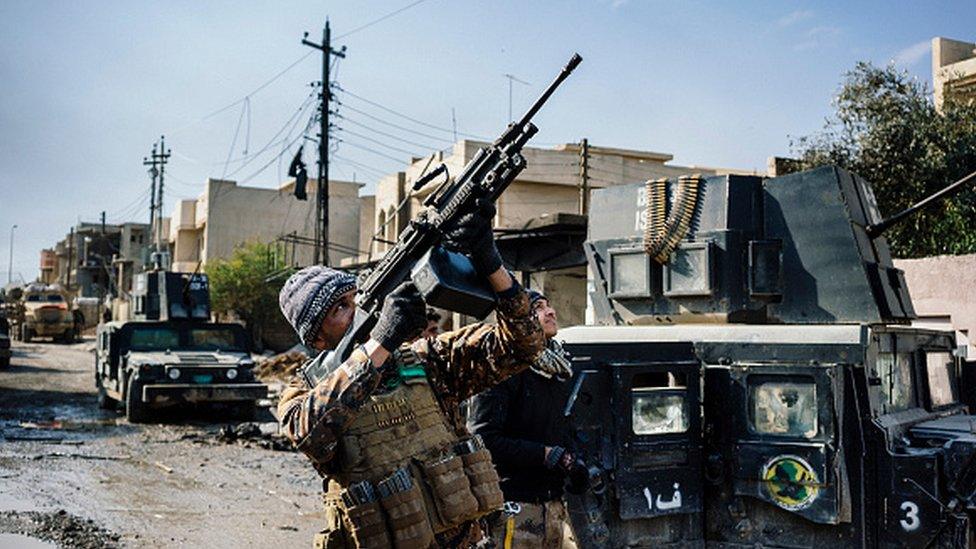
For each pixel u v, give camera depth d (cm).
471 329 270
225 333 1543
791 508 420
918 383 537
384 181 2862
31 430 1279
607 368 434
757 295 527
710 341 450
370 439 237
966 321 946
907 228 1434
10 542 641
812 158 1562
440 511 238
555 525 388
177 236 4697
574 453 416
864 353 421
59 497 814
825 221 518
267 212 4375
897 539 412
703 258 536
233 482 916
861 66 1567
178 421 1418
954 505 404
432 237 239
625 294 568
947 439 455
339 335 257
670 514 434
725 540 439
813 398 421
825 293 516
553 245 1712
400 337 228
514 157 240
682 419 442
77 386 2047
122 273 5816
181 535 683
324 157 2289
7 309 4359
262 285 3503
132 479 920
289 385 249
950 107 1570
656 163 2586
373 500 232
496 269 244
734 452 435
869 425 420
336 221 4494
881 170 1484
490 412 381
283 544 664
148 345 1488
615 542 428
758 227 540
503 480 381
